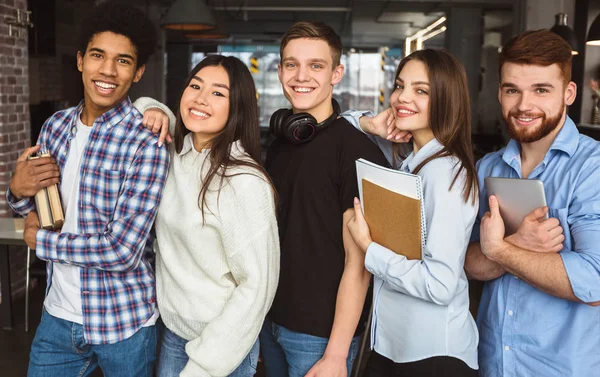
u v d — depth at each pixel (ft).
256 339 5.25
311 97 5.61
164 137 5.37
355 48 25.79
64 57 18.74
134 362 5.54
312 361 5.51
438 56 5.04
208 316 5.06
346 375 5.36
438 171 4.76
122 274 5.45
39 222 5.39
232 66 5.16
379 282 5.26
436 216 4.66
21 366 10.33
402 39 25.63
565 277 4.37
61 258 5.20
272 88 25.96
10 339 11.49
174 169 5.29
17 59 13.34
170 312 5.32
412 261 4.73
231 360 4.79
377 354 5.38
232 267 4.93
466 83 5.06
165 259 5.23
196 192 5.07
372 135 6.18
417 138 5.30
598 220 4.49
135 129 5.45
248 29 25.67
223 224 4.89
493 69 25.12
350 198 5.38
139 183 5.27
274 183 5.77
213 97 5.06
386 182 4.75
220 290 5.09
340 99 26.03
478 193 4.84
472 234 5.48
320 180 5.46
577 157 4.71
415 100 5.06
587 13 21.11
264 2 25.49
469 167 4.78
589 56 21.24
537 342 4.84
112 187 5.38
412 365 4.91
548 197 4.79
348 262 5.31
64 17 18.61
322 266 5.44
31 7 16.12
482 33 25.12
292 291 5.52
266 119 25.98
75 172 5.59
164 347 5.58
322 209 5.45
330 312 5.45
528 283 4.74
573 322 4.70
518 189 4.50
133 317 5.47
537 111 4.71
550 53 4.60
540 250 4.48
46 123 5.89
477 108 25.17
